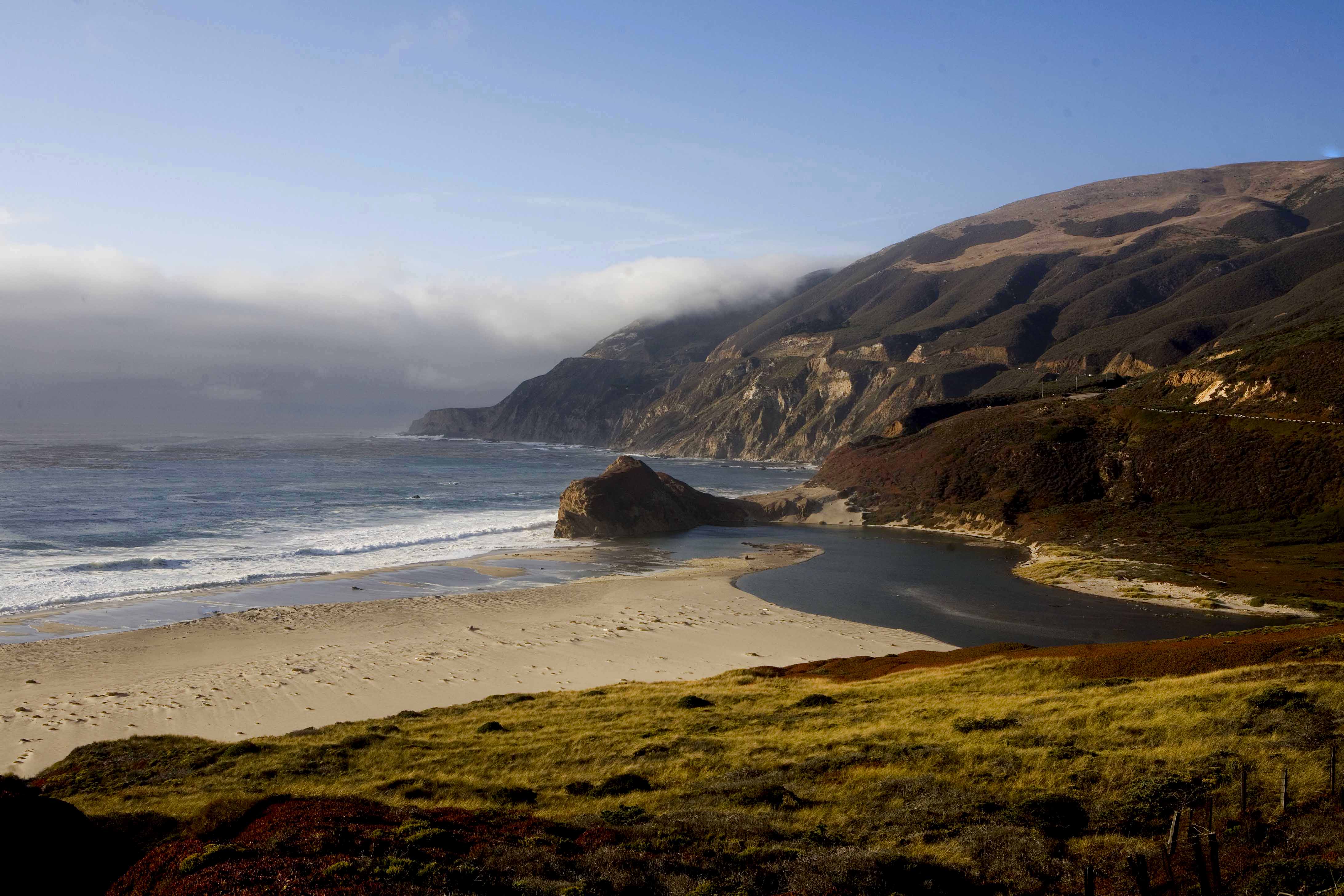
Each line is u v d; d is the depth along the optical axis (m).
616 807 18.00
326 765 22.83
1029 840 14.06
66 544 75.19
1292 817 14.08
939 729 23.11
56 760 26.91
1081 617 52.28
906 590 61.47
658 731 25.78
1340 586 56.19
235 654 40.88
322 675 37.56
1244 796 14.46
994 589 61.91
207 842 13.38
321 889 11.00
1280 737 18.09
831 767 20.08
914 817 15.82
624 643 45.22
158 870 12.37
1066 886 12.59
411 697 34.88
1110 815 15.30
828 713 27.30
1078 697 25.17
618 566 72.12
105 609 51.47
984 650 38.97
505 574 67.69
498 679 37.91
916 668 35.78
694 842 14.85
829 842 14.88
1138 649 34.00
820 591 60.81
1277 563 65.25
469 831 15.11
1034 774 18.03
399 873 11.80
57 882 12.83
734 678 36.91
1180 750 18.41
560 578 66.31
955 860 13.70
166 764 24.05
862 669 37.38
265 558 71.56
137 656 40.16
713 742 23.70
